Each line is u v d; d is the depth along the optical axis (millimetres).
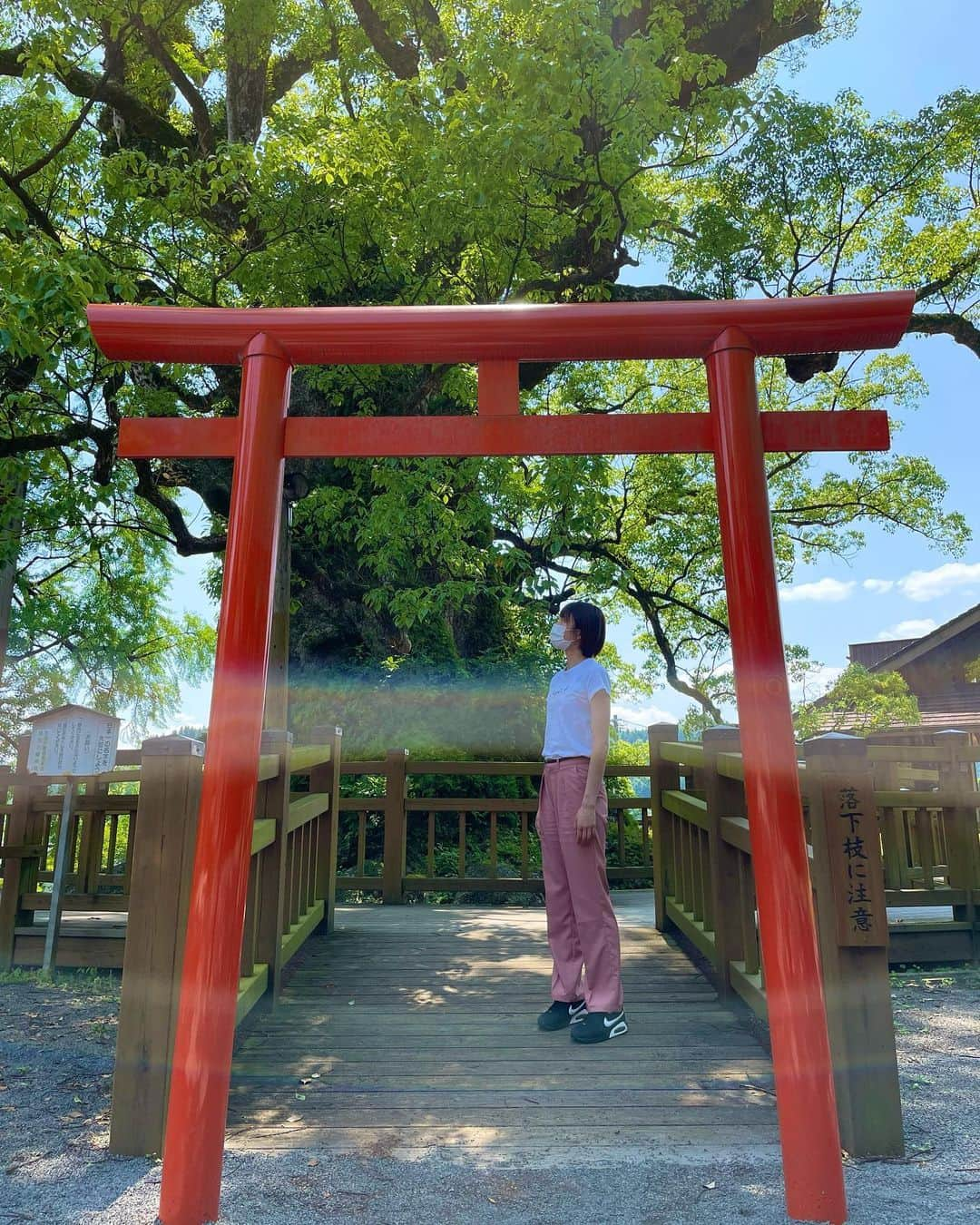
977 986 4414
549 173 6262
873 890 2402
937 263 9812
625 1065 2963
